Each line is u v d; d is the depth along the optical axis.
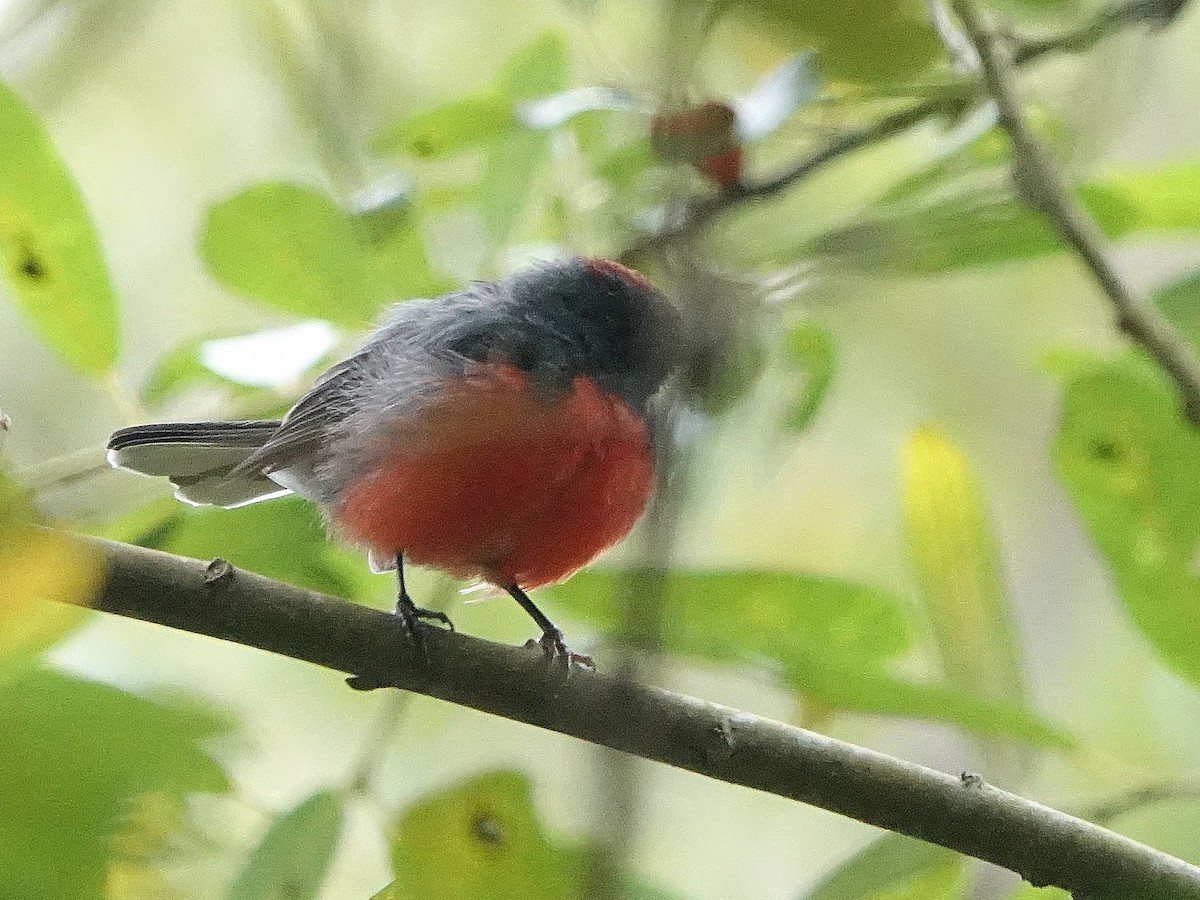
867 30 3.96
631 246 7.07
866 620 7.21
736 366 5.00
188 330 14.56
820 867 13.55
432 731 12.71
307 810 5.86
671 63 4.16
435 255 8.52
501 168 8.42
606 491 8.82
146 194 14.88
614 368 9.05
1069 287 14.55
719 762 7.00
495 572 9.23
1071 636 13.41
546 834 5.62
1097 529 7.54
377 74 8.89
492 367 8.93
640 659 5.37
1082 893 6.83
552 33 8.87
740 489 13.04
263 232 7.89
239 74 14.62
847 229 7.36
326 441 9.46
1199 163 8.62
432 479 8.66
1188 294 8.76
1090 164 8.74
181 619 6.91
